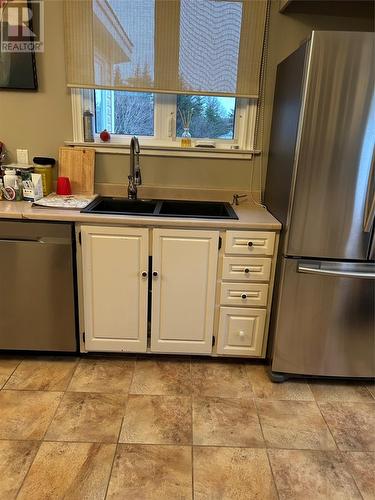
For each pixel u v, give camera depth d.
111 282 2.08
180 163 2.44
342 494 1.46
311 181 1.79
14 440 1.64
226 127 2.47
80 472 1.50
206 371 2.19
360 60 1.62
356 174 1.76
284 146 2.00
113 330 2.17
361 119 1.69
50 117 2.34
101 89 2.25
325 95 1.68
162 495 1.43
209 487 1.47
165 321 2.16
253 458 1.61
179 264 2.05
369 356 2.06
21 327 2.14
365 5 2.17
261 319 2.16
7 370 2.11
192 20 2.15
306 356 2.07
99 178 2.46
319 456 1.63
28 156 2.41
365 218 1.81
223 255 2.04
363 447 1.69
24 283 2.05
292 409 1.92
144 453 1.61
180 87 2.25
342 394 2.05
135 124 2.46
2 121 2.34
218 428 1.76
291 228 1.87
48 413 1.80
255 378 2.15
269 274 2.08
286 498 1.44
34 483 1.45
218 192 2.48
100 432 1.71
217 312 2.15
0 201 2.18
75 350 2.20
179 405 1.90
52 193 2.41
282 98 2.09
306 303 1.98
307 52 1.65
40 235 1.98
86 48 2.18
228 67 2.23
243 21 2.16
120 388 2.00
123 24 2.14
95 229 1.98
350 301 1.96
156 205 2.30
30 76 2.25
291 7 2.15
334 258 1.90
